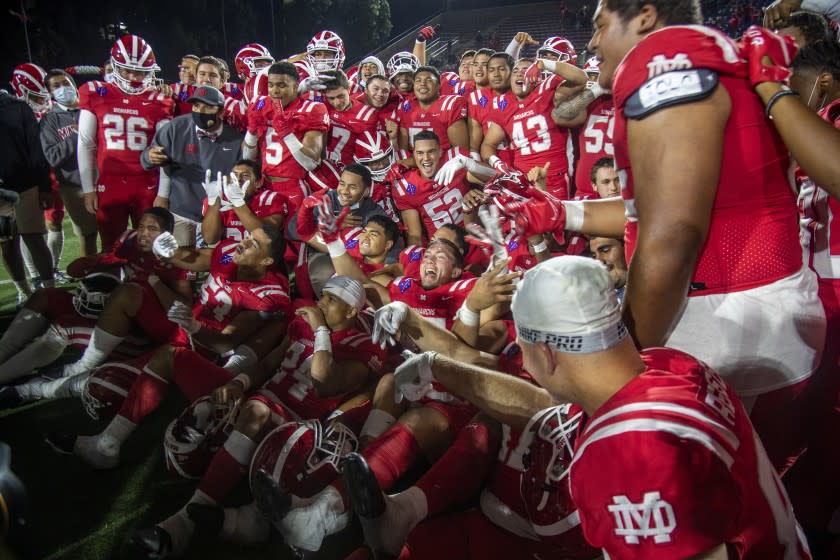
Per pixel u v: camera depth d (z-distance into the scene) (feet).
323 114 16.60
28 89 23.52
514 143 18.92
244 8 76.33
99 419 10.63
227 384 9.32
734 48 4.66
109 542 8.24
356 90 24.17
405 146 21.36
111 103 18.12
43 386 11.61
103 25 65.67
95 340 11.31
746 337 4.99
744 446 3.89
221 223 15.64
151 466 9.97
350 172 15.11
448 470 7.29
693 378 3.96
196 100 16.33
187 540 7.96
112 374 10.44
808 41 7.54
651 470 3.53
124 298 11.25
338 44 24.30
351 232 15.16
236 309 11.51
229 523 8.11
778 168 4.88
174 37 69.15
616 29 5.03
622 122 4.85
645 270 4.45
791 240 5.05
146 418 11.44
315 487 8.23
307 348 9.84
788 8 8.19
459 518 6.98
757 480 3.92
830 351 7.31
